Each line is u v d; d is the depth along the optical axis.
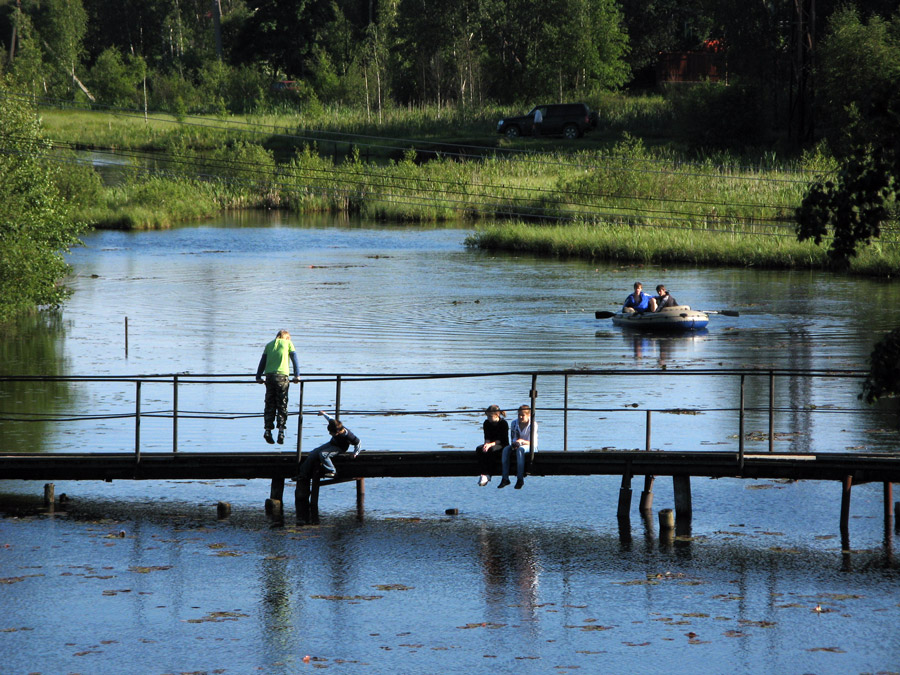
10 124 132.12
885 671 42.56
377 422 86.38
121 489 70.44
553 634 46.41
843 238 38.19
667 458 61.78
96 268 197.75
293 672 42.91
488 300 157.62
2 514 64.44
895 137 36.78
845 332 128.00
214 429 84.56
